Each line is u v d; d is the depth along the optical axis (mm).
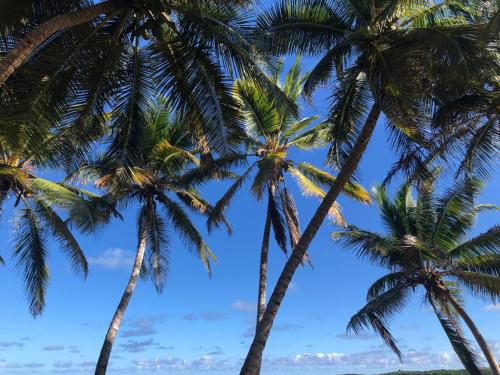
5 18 9883
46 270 19625
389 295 22438
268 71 11195
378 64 12297
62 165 12812
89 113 11633
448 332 21562
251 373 12844
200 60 11719
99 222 19312
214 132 11859
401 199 22859
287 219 18922
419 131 11969
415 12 13219
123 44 11617
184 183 21688
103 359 19438
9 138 10742
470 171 15094
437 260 21031
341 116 14227
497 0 10539
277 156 17609
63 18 9453
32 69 10508
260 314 17969
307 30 13633
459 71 11117
